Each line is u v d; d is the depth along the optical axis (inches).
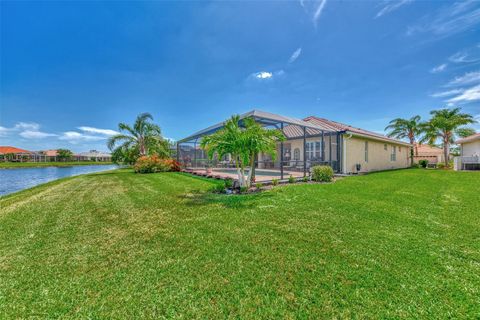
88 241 137.8
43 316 77.0
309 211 195.9
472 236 138.9
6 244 134.2
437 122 865.5
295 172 604.7
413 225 159.0
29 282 95.7
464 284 91.0
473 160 675.4
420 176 484.4
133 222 174.1
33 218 187.5
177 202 239.0
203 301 83.0
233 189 303.9
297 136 683.4
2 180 651.5
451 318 73.7
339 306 79.4
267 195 265.1
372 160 683.4
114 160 790.5
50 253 121.8
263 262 109.5
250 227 157.5
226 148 295.0
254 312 77.3
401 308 78.2
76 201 254.4
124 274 100.7
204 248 125.9
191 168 735.7
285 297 84.4
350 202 227.6
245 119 315.0
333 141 591.2
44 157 2281.0
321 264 107.0
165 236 144.2
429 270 101.0
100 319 75.3
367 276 96.7
